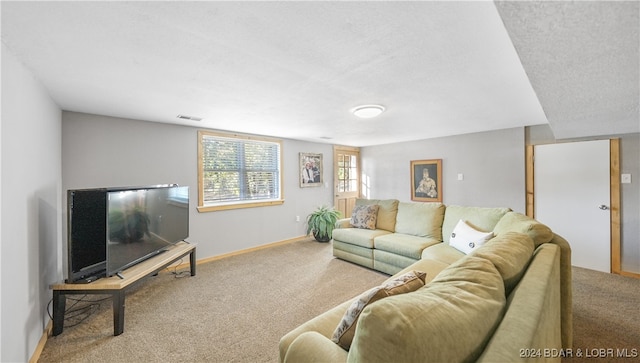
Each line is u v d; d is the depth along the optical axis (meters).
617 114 2.29
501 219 2.54
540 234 1.72
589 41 1.15
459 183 4.61
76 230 2.05
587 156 3.41
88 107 2.65
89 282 2.06
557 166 3.63
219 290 2.79
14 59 1.53
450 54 1.60
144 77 1.92
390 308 0.70
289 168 4.95
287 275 3.21
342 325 1.04
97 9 1.15
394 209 3.77
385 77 1.96
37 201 1.89
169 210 2.97
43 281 1.98
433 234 3.19
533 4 0.94
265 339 1.94
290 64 1.73
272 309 2.38
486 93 2.34
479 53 1.59
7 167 1.42
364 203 4.14
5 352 1.37
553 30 1.08
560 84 1.63
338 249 3.80
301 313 2.31
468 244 2.51
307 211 5.26
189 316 2.26
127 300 2.56
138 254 2.48
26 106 1.70
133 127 3.19
